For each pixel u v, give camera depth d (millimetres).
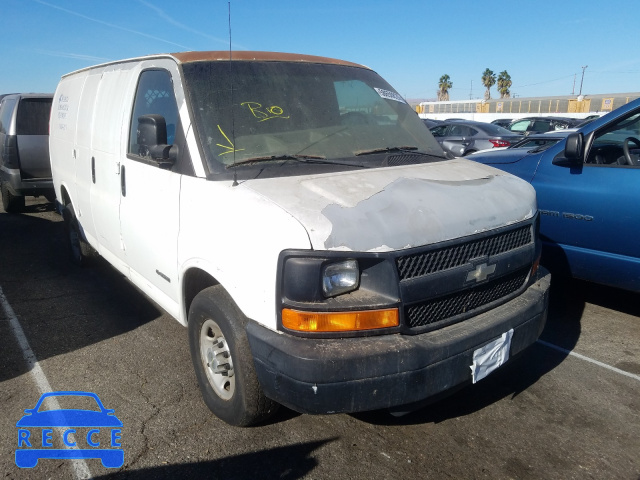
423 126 4176
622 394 3521
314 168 3102
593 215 4336
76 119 5184
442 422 3207
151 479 2709
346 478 2717
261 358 2525
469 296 2820
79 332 4418
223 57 3551
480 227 2844
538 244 3346
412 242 2543
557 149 4789
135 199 3742
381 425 3166
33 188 8422
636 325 4570
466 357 2627
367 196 2721
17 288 5473
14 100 8508
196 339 3229
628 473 2777
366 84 4047
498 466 2820
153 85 3686
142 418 3213
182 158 3203
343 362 2350
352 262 2471
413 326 2578
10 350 4105
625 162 4484
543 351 4113
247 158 3078
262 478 2717
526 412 3316
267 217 2557
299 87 3611
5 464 2814
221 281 2793
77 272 5969
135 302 5082
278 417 3227
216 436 3041
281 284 2447
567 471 2789
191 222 3055
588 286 5418
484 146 13188
